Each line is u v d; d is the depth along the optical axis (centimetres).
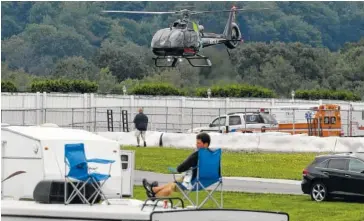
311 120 17188
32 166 4822
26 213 3309
